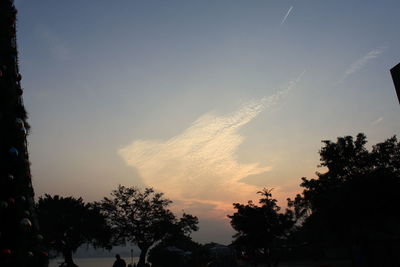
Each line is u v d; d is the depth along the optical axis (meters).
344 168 38.44
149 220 61.56
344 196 32.41
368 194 31.25
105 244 61.19
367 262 21.16
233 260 41.69
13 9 5.98
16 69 5.95
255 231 37.91
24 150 5.55
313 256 55.12
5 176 5.18
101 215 61.03
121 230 60.91
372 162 37.00
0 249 4.95
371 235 32.88
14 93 5.62
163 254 57.00
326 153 38.84
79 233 58.28
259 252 41.66
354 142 38.88
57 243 56.50
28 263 5.29
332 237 47.53
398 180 32.41
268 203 39.53
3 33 5.68
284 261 56.88
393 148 37.00
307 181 38.91
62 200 59.34
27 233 5.38
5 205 4.98
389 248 19.86
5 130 5.32
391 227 32.09
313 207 40.22
